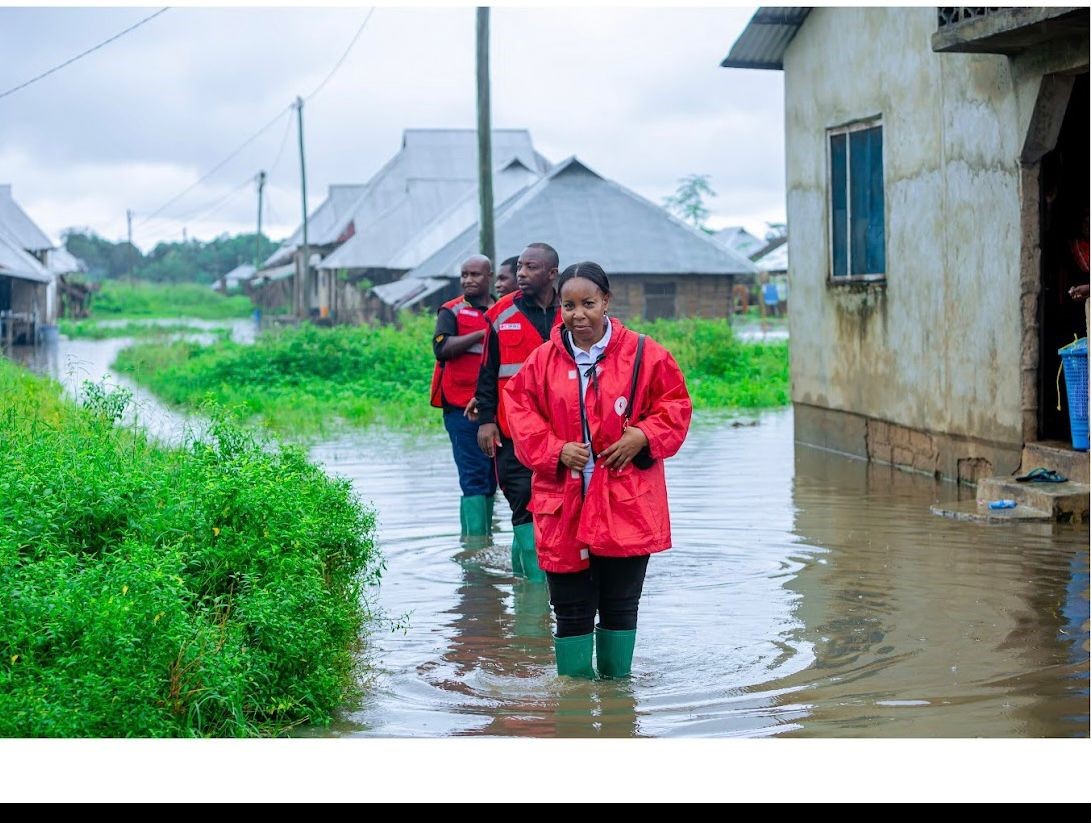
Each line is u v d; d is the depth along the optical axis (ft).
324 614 18.24
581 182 146.10
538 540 18.56
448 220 169.99
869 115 42.86
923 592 23.88
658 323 102.73
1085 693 17.63
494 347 25.88
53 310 207.31
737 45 49.78
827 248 46.47
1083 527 30.07
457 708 17.44
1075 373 32.30
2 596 15.28
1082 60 31.76
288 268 263.49
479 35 67.92
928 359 39.52
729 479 39.06
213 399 26.61
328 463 44.01
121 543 18.98
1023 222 34.53
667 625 21.86
